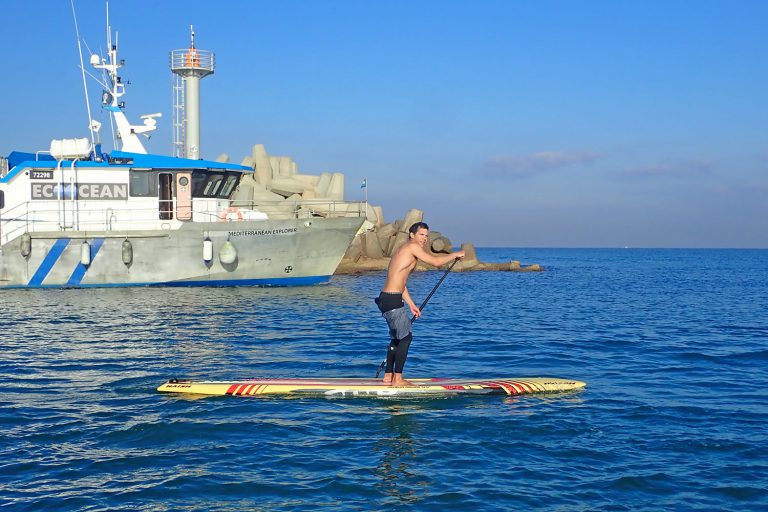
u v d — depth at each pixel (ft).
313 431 25.86
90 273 86.17
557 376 37.76
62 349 44.73
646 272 205.05
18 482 20.66
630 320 69.31
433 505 19.25
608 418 28.09
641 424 27.30
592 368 40.65
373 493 20.03
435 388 31.58
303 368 38.81
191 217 89.04
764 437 25.67
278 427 26.30
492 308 81.25
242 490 20.12
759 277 175.52
